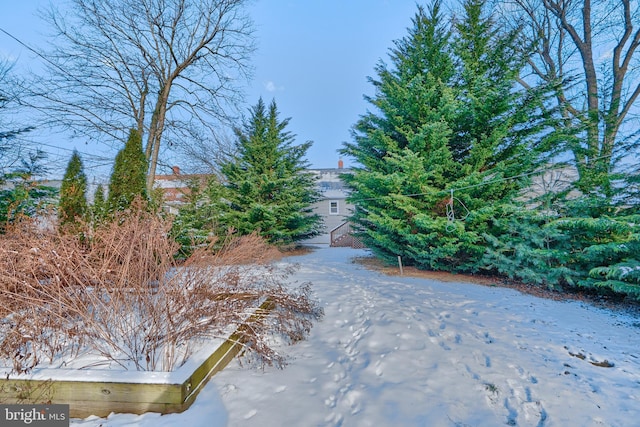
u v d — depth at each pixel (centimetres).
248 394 230
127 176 654
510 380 254
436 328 379
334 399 229
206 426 192
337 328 391
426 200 848
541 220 705
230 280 343
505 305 510
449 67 893
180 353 246
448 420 203
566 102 794
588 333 377
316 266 946
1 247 269
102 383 206
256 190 1402
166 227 365
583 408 216
